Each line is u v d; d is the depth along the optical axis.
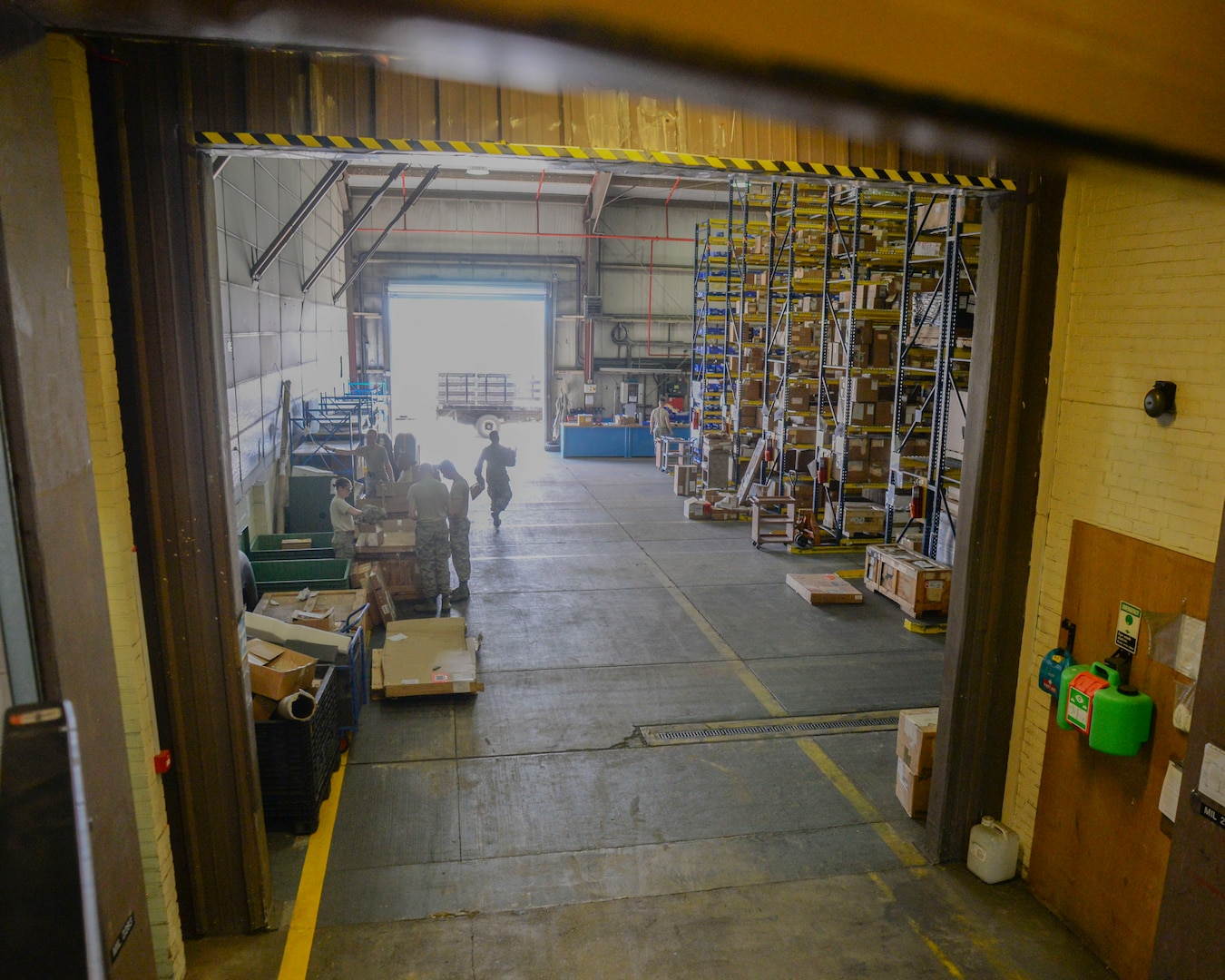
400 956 4.59
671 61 0.36
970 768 5.37
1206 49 0.40
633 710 7.52
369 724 7.16
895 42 0.35
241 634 4.53
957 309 10.47
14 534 2.50
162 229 4.01
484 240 23.27
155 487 4.22
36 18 2.55
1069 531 4.89
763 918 4.93
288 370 13.66
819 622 9.85
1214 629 3.08
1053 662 4.82
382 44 0.47
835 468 13.41
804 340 14.35
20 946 0.92
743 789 6.30
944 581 9.59
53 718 1.02
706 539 13.77
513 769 6.48
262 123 3.89
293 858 5.38
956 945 4.77
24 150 2.53
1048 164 0.47
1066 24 0.36
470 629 9.46
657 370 24.72
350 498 11.29
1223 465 3.93
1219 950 3.09
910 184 4.51
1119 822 4.54
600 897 5.08
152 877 4.18
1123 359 4.48
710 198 23.77
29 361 2.53
